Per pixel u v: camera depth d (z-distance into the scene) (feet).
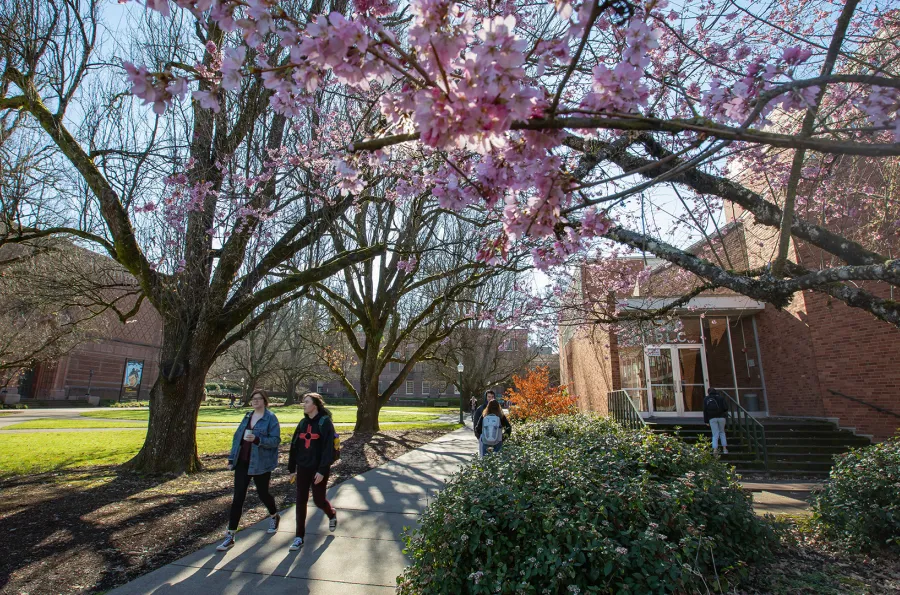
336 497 23.29
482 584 10.35
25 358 48.29
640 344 43.29
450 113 4.81
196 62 26.32
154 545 16.56
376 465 33.04
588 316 26.40
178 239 27.09
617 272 30.91
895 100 6.00
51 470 31.12
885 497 15.67
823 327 39.06
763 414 45.80
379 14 6.24
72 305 35.35
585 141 13.74
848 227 25.76
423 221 36.40
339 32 4.98
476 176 8.14
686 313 47.14
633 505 11.58
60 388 140.05
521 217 7.70
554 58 5.86
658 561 10.44
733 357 48.93
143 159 27.20
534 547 10.72
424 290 65.31
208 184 22.77
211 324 29.35
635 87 5.95
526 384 55.57
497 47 4.69
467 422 87.86
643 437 18.03
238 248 29.55
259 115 28.14
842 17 6.22
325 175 26.17
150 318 172.86
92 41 28.40
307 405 17.46
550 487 12.43
